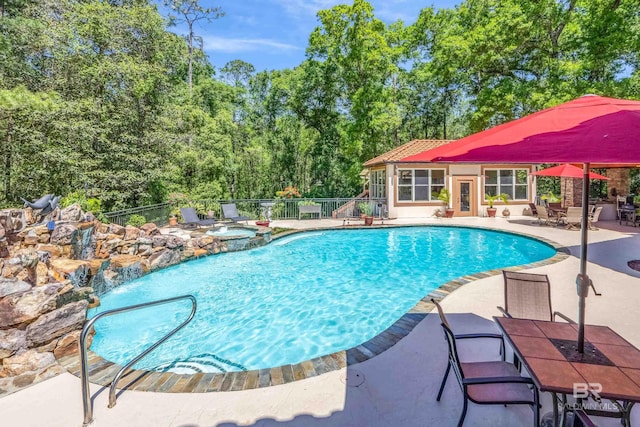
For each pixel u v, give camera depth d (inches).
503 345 123.0
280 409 112.0
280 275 331.3
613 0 567.2
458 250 434.6
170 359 177.5
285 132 1096.2
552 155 77.4
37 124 500.4
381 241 489.4
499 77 810.8
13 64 490.0
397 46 1048.2
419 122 1127.0
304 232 536.1
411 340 158.1
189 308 247.3
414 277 323.6
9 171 505.4
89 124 514.9
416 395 117.6
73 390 126.3
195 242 394.0
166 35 670.5
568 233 462.0
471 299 211.9
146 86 585.0
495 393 98.6
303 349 187.8
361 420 105.8
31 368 139.8
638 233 448.5
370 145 904.9
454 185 674.8
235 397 118.8
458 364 97.3
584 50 630.5
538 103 614.9
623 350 96.0
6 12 538.9
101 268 273.1
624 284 240.7
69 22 536.1
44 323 151.7
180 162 757.9
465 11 868.0
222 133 925.8
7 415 112.0
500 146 95.0
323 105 1035.3
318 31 955.3
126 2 657.6
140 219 463.2
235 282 309.0
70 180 533.6
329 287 294.8
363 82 944.9
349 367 136.3
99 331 210.4
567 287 235.0
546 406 107.8
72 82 535.2
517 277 156.2
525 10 645.3
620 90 543.8
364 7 848.3
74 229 272.1
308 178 1160.8
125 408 114.0
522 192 694.5
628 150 68.5
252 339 199.6
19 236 243.4
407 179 666.8
